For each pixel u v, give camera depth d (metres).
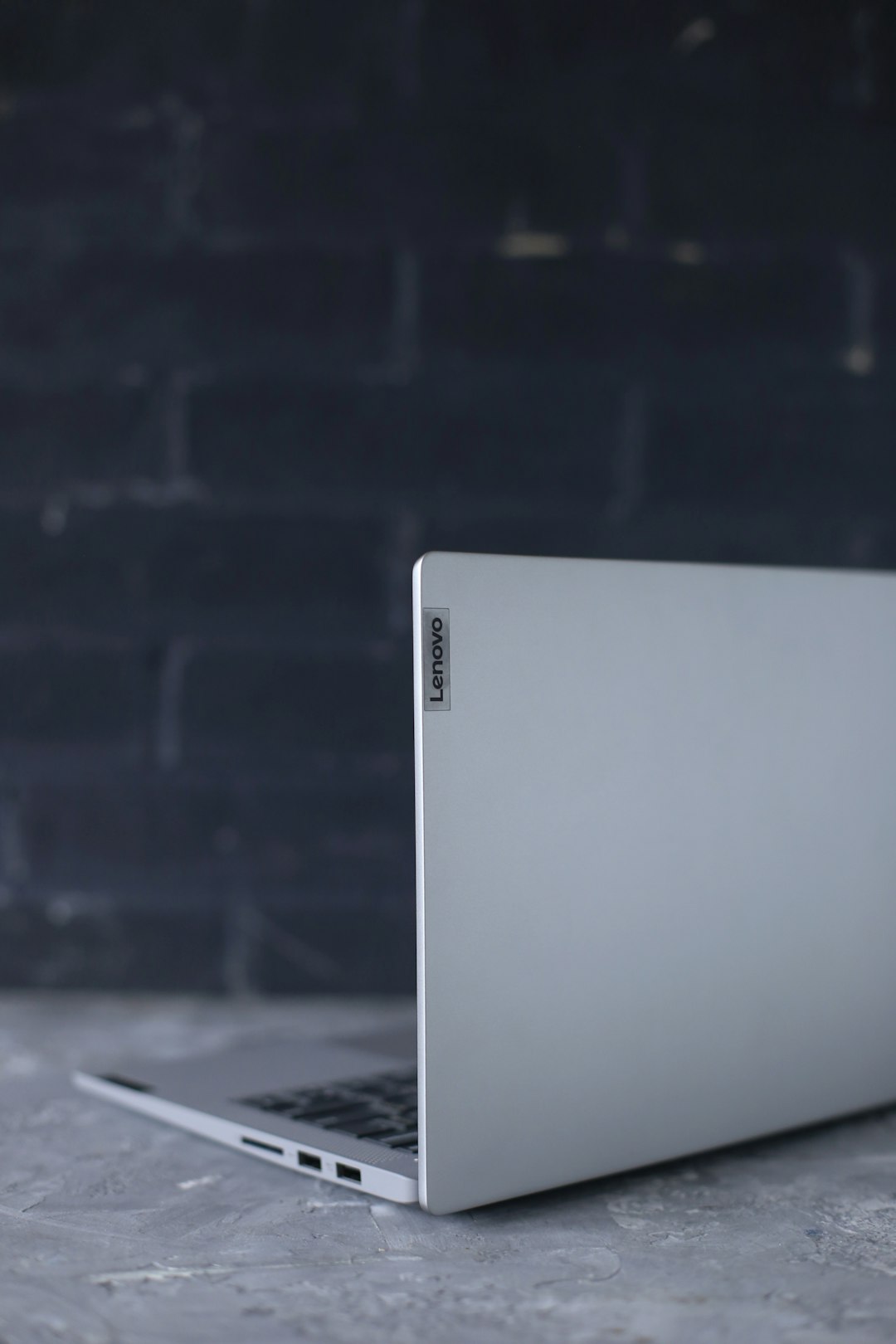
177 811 1.38
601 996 0.68
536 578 0.66
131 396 1.39
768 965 0.75
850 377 1.40
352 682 1.38
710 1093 0.73
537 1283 0.59
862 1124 0.83
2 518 1.38
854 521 1.39
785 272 1.40
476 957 0.63
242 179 1.39
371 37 1.39
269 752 1.38
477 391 1.39
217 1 1.39
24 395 1.39
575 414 1.39
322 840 1.38
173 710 1.38
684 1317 0.56
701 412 1.39
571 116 1.39
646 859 0.70
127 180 1.39
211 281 1.39
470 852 0.63
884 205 1.40
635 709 0.69
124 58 1.39
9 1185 0.74
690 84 1.39
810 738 0.78
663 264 1.39
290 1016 1.27
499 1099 0.64
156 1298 0.58
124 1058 1.07
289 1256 0.63
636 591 0.70
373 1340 0.54
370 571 1.38
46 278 1.39
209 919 1.38
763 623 0.75
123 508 1.39
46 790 1.38
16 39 1.39
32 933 1.38
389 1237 0.65
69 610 1.38
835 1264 0.61
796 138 1.39
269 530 1.38
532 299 1.39
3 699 1.38
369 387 1.39
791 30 1.40
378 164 1.39
